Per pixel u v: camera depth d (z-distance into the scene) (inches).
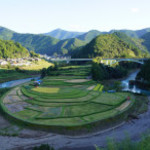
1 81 6067.9
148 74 4849.9
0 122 2338.8
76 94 3496.6
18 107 2797.7
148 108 2935.5
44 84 4520.2
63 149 1697.8
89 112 2516.0
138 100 3346.5
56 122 2181.3
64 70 6968.5
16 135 1963.6
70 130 2036.2
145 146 935.7
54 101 3041.3
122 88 4726.9
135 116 2493.8
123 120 2401.6
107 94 3563.0
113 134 2015.3
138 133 2032.5
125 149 992.2
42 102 3026.6
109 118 2315.5
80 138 1934.1
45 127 2085.4
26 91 3818.9
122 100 3102.9
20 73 7834.6
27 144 1776.6
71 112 2524.6
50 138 1910.7
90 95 3440.0
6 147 1716.3
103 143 1802.4
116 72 6387.8
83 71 6530.5
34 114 2472.9
